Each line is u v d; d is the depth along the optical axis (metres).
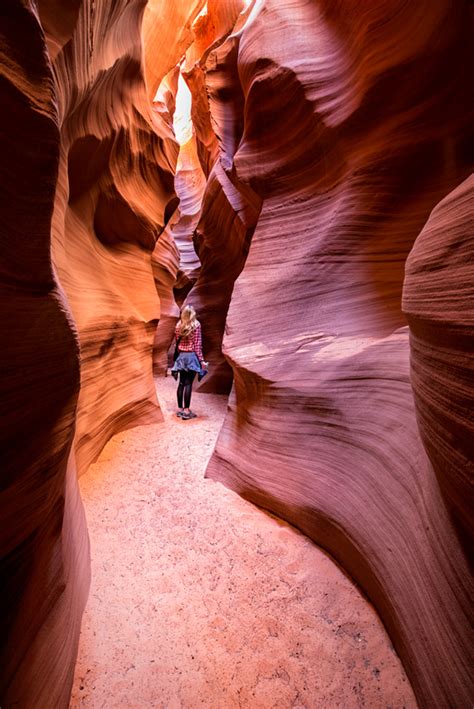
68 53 2.53
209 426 6.03
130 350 5.54
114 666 1.83
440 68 3.03
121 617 2.13
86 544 2.40
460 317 1.03
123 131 4.84
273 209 4.43
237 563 2.64
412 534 1.82
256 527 3.08
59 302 1.15
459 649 1.35
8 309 0.91
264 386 3.69
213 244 8.57
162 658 1.89
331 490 2.73
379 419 2.47
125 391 5.27
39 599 1.36
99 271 4.72
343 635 2.02
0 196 0.84
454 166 3.11
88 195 4.49
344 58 3.81
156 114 6.90
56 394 1.16
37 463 1.12
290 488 3.13
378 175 3.44
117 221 5.45
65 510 1.78
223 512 3.33
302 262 3.90
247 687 1.75
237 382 4.25
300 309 3.80
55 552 1.52
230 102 6.57
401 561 1.87
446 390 1.15
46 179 0.93
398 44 3.20
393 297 3.33
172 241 12.03
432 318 1.19
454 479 1.18
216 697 1.71
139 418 5.77
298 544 2.85
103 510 3.32
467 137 3.01
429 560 1.61
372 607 2.19
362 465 2.48
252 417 3.81
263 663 1.87
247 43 4.82
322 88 3.93
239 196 6.17
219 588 2.39
